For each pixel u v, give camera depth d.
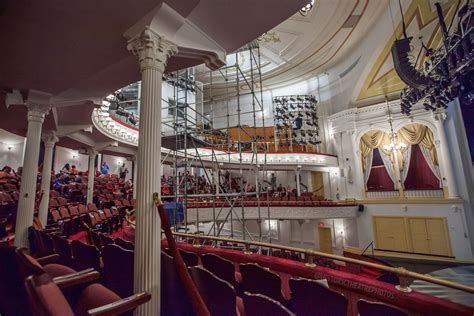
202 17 3.31
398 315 1.41
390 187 12.73
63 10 2.88
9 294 1.95
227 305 1.58
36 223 4.86
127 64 4.14
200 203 9.77
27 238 4.37
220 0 3.04
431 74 6.74
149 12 2.92
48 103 4.84
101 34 3.28
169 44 3.03
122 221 7.18
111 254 2.52
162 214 2.22
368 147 13.55
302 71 16.89
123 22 3.06
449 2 8.32
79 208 6.50
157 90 2.84
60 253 3.20
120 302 1.45
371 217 12.90
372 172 13.37
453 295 7.64
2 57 3.72
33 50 3.58
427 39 9.90
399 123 12.66
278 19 3.37
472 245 10.41
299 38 13.91
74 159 13.82
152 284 2.38
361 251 12.90
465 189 10.80
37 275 1.08
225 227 15.55
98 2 2.78
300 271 2.78
